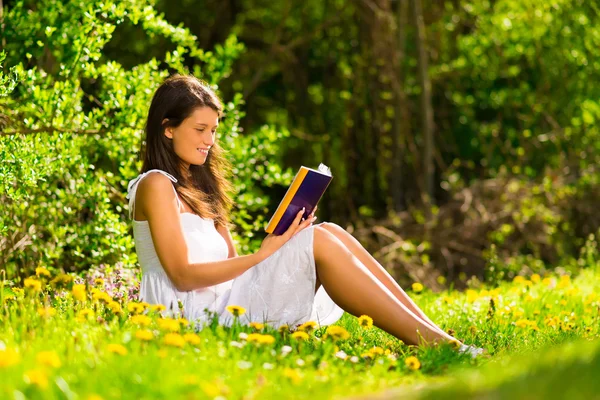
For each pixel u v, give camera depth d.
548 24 19.88
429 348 5.00
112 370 3.86
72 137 8.81
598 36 19.62
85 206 9.24
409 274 15.12
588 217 17.11
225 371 4.14
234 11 21.59
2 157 7.43
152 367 3.91
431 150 19.03
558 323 6.91
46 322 4.74
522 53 20.42
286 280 5.47
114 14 9.02
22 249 8.76
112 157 9.58
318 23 21.52
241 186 10.99
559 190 16.89
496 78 21.16
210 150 6.27
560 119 20.09
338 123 21.27
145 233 5.71
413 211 17.03
